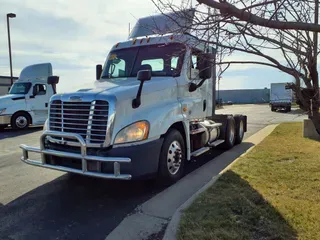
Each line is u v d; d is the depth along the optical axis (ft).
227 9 6.84
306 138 29.14
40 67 45.62
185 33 8.48
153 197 14.14
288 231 9.77
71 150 13.70
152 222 11.45
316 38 8.90
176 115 16.15
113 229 11.07
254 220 10.59
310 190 13.52
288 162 18.92
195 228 10.05
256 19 7.05
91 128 13.02
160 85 15.48
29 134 38.91
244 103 150.20
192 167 20.07
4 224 11.61
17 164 21.45
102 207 13.23
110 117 12.73
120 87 14.26
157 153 14.34
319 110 11.36
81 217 12.19
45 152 14.12
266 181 14.92
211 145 22.48
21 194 14.99
